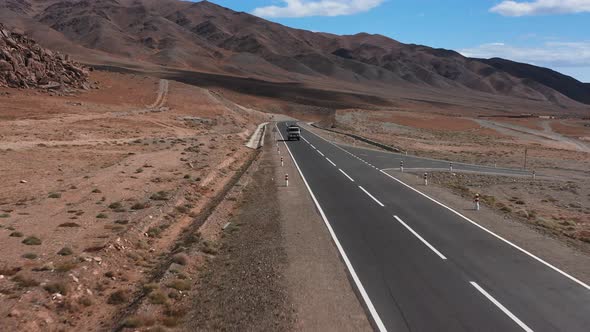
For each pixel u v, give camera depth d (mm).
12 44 80750
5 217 21250
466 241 19031
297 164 43688
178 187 29875
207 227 21609
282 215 23797
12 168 32875
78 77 93500
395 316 12375
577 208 31266
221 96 132250
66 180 30328
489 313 12422
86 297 13906
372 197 28266
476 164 54312
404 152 58406
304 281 14969
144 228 21172
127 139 54062
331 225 21750
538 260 16688
